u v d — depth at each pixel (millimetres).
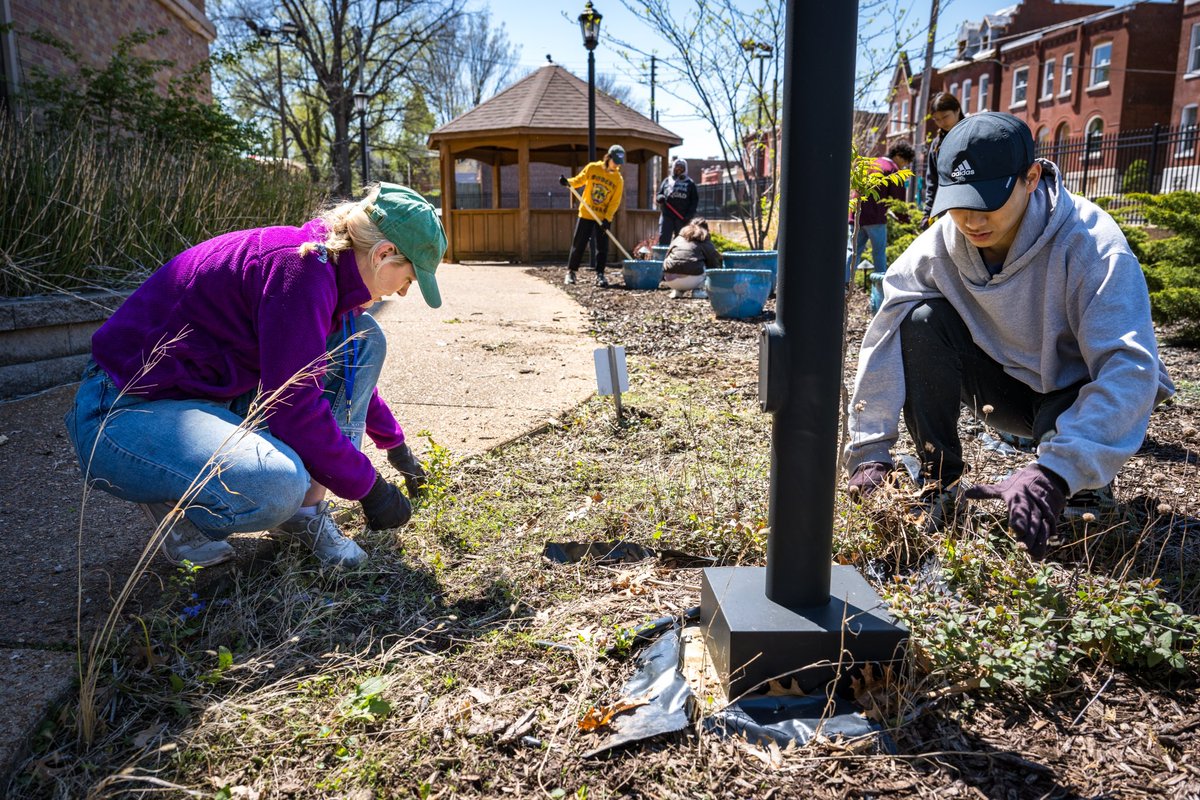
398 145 38406
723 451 3646
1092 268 2389
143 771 1660
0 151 5125
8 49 7676
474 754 1727
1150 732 1802
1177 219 7207
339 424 2576
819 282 1746
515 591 2391
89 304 4793
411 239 2174
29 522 2748
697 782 1645
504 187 36125
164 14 11180
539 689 1939
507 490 3191
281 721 1815
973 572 2297
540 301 9188
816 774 1666
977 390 2844
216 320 2180
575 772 1678
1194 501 3049
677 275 9742
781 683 1870
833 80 1667
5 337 4352
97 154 6160
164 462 2072
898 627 1872
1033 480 2043
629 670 2012
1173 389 2436
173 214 5973
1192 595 2297
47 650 1994
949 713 1844
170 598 2227
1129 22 28344
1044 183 2504
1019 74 34188
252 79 32281
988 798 1608
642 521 2877
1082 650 2041
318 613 2219
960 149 2336
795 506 1868
